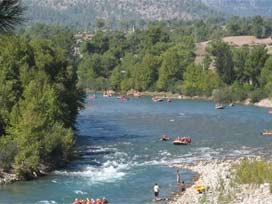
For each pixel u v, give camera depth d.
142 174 76.06
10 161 73.81
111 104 182.25
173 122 134.12
